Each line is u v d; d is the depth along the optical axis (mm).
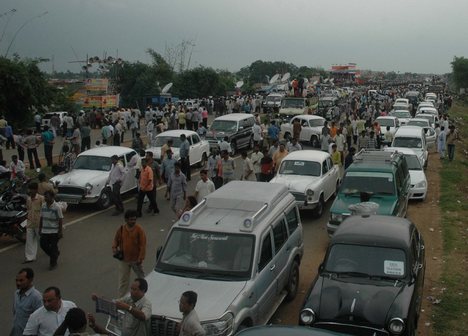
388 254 9047
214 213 9570
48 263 12828
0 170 17625
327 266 9148
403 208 15055
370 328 7738
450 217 17078
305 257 13391
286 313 9969
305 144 33875
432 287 11344
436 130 33062
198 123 36656
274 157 19172
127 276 9992
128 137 35750
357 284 8586
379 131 29172
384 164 15656
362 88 108000
